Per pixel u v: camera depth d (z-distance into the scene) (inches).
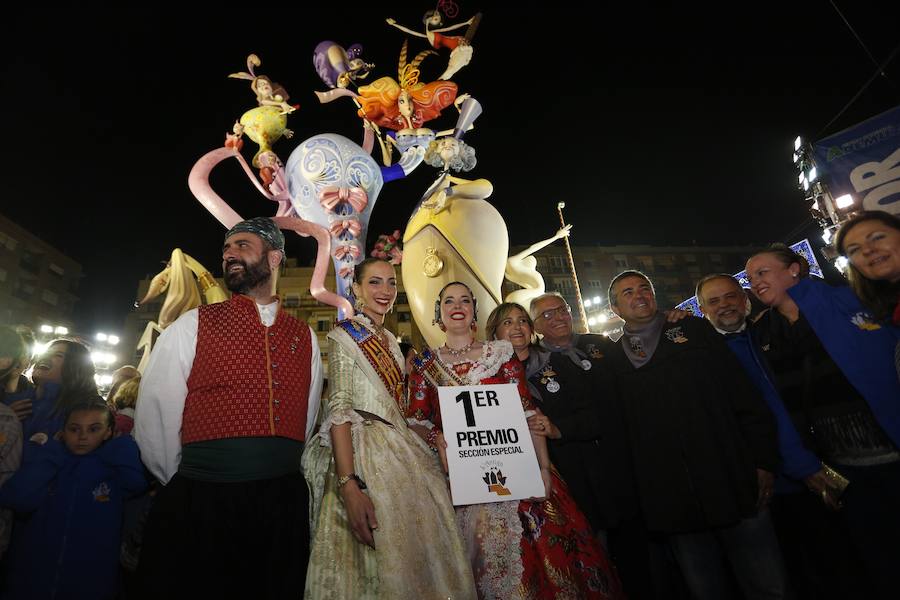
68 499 99.4
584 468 114.5
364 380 90.2
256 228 92.7
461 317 106.2
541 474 94.9
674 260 1711.4
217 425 78.0
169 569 71.0
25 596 92.7
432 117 211.5
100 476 103.5
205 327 84.3
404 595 72.5
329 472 85.8
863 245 93.4
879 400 91.8
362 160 189.5
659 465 103.8
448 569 77.8
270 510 77.7
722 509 95.3
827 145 362.9
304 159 184.9
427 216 203.3
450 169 213.8
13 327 117.7
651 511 103.0
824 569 112.2
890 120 345.4
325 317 1080.2
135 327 1203.9
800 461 102.0
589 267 1622.8
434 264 194.4
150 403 80.6
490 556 87.2
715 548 105.7
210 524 73.6
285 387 84.2
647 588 113.9
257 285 90.7
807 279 105.3
